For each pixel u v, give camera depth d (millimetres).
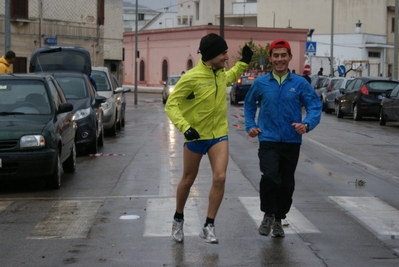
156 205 9812
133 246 7555
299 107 7758
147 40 71562
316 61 64812
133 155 15727
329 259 7035
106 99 18844
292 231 8242
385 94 26266
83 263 6926
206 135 7359
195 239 7840
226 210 9422
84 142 15492
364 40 67938
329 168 13727
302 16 75375
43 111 12008
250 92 7855
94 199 10344
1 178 10836
